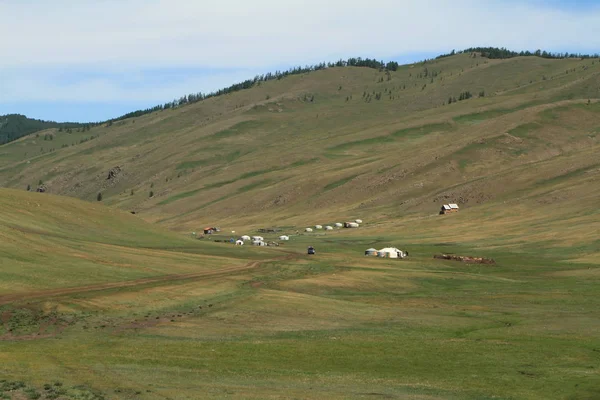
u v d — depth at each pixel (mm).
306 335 64938
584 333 67312
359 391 43938
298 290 96875
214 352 54938
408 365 52844
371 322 73938
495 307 86562
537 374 50094
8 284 78438
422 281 111250
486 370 51344
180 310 75688
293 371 49594
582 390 45531
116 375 44938
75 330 61875
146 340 59000
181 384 43344
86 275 90750
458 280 113625
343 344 60250
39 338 57656
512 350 58500
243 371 48781
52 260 96250
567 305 87562
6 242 99188
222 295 86438
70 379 43031
